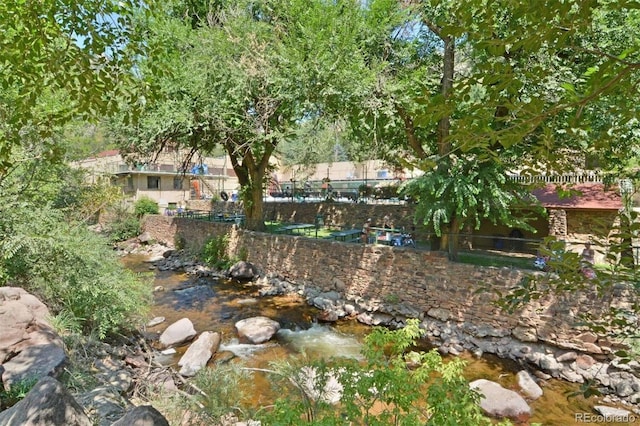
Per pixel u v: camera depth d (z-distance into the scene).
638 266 1.54
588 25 1.14
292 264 12.49
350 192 21.64
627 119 1.39
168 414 3.87
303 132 10.81
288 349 7.93
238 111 9.82
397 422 2.58
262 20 10.32
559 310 7.02
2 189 5.65
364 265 10.34
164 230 20.45
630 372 6.04
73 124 6.90
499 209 7.30
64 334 5.47
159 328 8.90
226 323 9.41
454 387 2.74
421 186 7.73
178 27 9.12
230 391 4.07
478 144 1.42
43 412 2.23
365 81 8.10
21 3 2.17
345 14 8.12
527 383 6.33
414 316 9.02
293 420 2.53
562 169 1.94
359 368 3.01
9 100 3.22
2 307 4.60
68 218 8.12
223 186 32.12
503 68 1.30
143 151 11.93
